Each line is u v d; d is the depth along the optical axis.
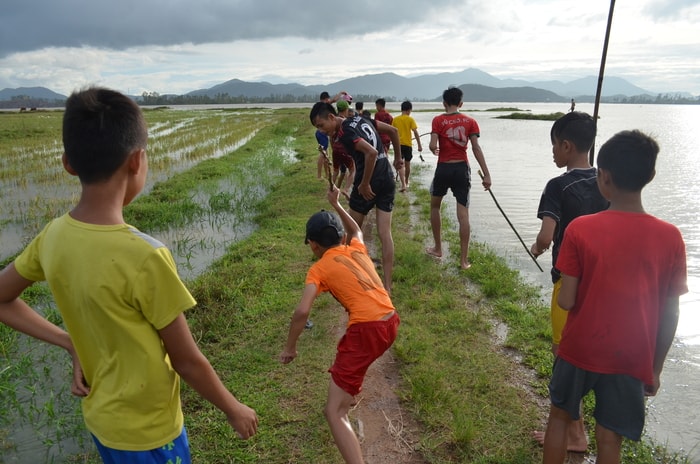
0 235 8.95
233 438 3.53
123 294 1.71
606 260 2.49
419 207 10.20
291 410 3.81
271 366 4.41
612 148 2.51
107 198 1.76
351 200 5.84
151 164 17.16
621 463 3.28
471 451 3.38
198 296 5.72
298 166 15.18
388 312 3.23
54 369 4.72
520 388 4.07
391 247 5.75
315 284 3.23
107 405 1.82
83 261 1.71
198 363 1.88
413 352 4.57
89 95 1.74
